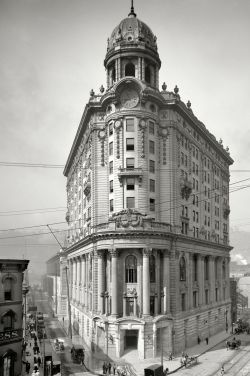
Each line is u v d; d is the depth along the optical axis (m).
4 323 47.62
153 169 67.88
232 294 110.12
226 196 103.69
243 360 58.66
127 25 73.50
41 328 76.88
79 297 83.50
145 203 65.31
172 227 67.44
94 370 52.91
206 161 89.38
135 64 71.06
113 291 60.75
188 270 72.25
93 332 63.50
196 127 81.06
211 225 89.12
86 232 77.50
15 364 47.41
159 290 63.62
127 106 67.50
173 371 52.06
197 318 74.88
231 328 93.38
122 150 66.56
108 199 68.62
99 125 71.12
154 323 59.44
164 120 70.25
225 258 98.50
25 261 49.66
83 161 85.75
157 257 64.19
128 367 53.91
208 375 50.22
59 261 112.88
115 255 61.56
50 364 48.47
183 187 71.44
